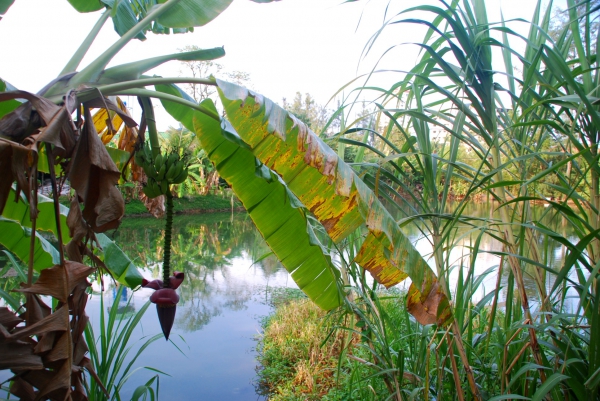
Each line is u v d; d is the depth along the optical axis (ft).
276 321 17.66
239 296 23.22
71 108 3.36
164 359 15.21
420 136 5.82
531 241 5.67
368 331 6.61
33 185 3.34
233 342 16.85
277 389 12.82
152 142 4.42
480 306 6.45
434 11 4.97
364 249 4.96
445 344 6.48
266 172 5.28
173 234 45.93
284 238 5.81
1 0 4.46
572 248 4.44
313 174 4.87
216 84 4.05
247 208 5.70
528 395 5.86
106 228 3.73
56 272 3.58
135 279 7.34
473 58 5.26
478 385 6.05
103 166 3.54
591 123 4.88
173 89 5.77
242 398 12.56
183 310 20.89
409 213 6.53
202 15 5.40
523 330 6.46
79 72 3.90
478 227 5.39
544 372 5.31
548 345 5.23
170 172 4.22
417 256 4.68
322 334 15.06
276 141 4.87
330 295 6.22
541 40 5.54
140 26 4.12
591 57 5.06
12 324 3.79
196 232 48.65
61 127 3.23
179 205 67.77
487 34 5.30
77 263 3.70
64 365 3.69
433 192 5.78
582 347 5.72
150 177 4.33
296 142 4.80
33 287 3.53
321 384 12.18
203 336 17.49
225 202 72.18
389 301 13.51
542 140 5.76
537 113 5.60
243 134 4.98
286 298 22.53
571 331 5.13
